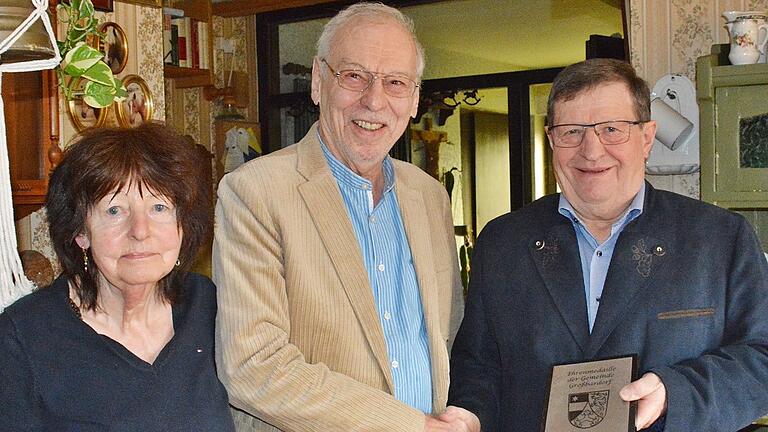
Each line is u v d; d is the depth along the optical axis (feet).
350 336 5.29
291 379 4.97
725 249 5.84
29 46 4.78
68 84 6.65
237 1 16.52
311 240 5.29
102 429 4.61
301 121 17.06
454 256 6.42
